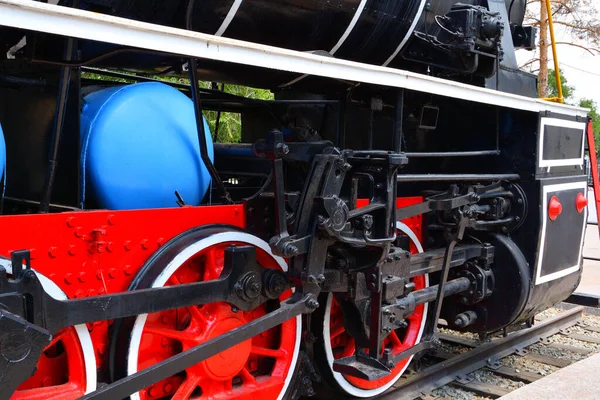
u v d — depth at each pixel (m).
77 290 1.93
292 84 3.16
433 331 3.09
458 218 3.09
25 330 1.54
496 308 3.57
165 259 2.10
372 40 3.21
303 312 2.31
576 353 4.30
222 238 2.28
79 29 1.56
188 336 2.22
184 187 2.37
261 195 2.50
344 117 3.11
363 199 2.80
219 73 3.02
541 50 13.25
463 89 2.92
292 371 2.64
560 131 3.78
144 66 2.95
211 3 2.54
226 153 3.40
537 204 3.50
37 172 2.29
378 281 2.57
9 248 1.75
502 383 3.68
